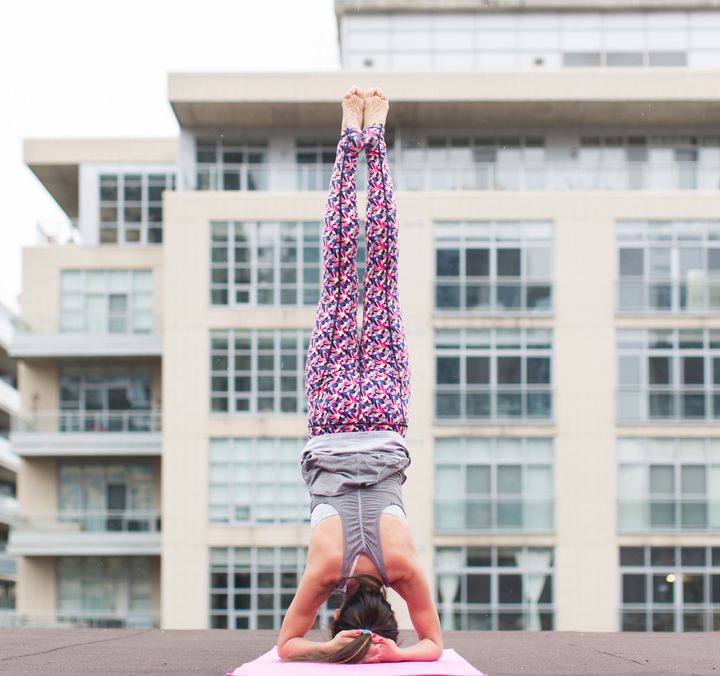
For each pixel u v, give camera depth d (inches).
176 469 956.0
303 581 182.7
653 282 956.0
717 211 959.0
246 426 959.6
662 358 950.4
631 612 922.1
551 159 1018.1
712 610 920.9
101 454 1053.8
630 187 973.2
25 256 1093.8
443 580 923.4
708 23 1095.0
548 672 196.4
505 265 958.4
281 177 989.8
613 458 938.7
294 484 954.7
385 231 213.6
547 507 931.3
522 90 978.7
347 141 216.1
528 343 950.4
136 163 1128.2
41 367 1098.1
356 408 198.5
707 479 936.9
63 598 1060.5
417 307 953.5
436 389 943.0
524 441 938.7
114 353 1060.5
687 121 1016.9
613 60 1095.0
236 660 219.6
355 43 1097.4
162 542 991.6
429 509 928.9
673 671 199.3
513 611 920.3
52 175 1175.6
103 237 1121.4
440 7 1096.2
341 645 173.5
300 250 975.6
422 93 979.9
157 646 263.6
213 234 978.1
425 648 178.4
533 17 1099.3
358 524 183.0
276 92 983.0
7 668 195.9
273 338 969.5
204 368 965.8
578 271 956.6
